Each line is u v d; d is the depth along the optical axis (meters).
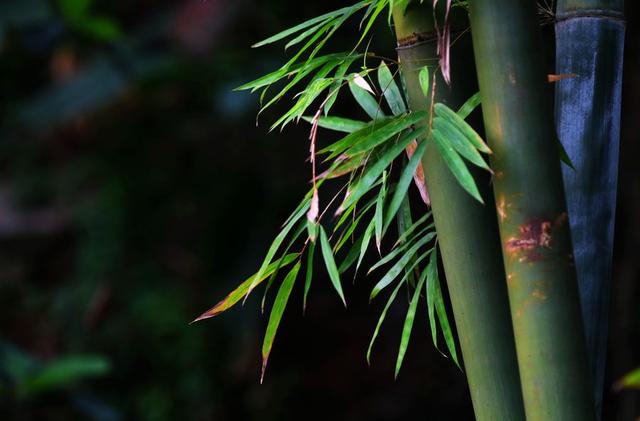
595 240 3.33
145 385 10.69
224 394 10.57
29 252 12.60
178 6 11.97
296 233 3.29
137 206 11.79
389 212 3.10
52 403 7.41
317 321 10.70
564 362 3.07
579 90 3.35
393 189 3.36
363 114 9.09
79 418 7.94
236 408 10.56
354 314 10.63
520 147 3.08
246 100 9.55
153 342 10.78
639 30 7.23
